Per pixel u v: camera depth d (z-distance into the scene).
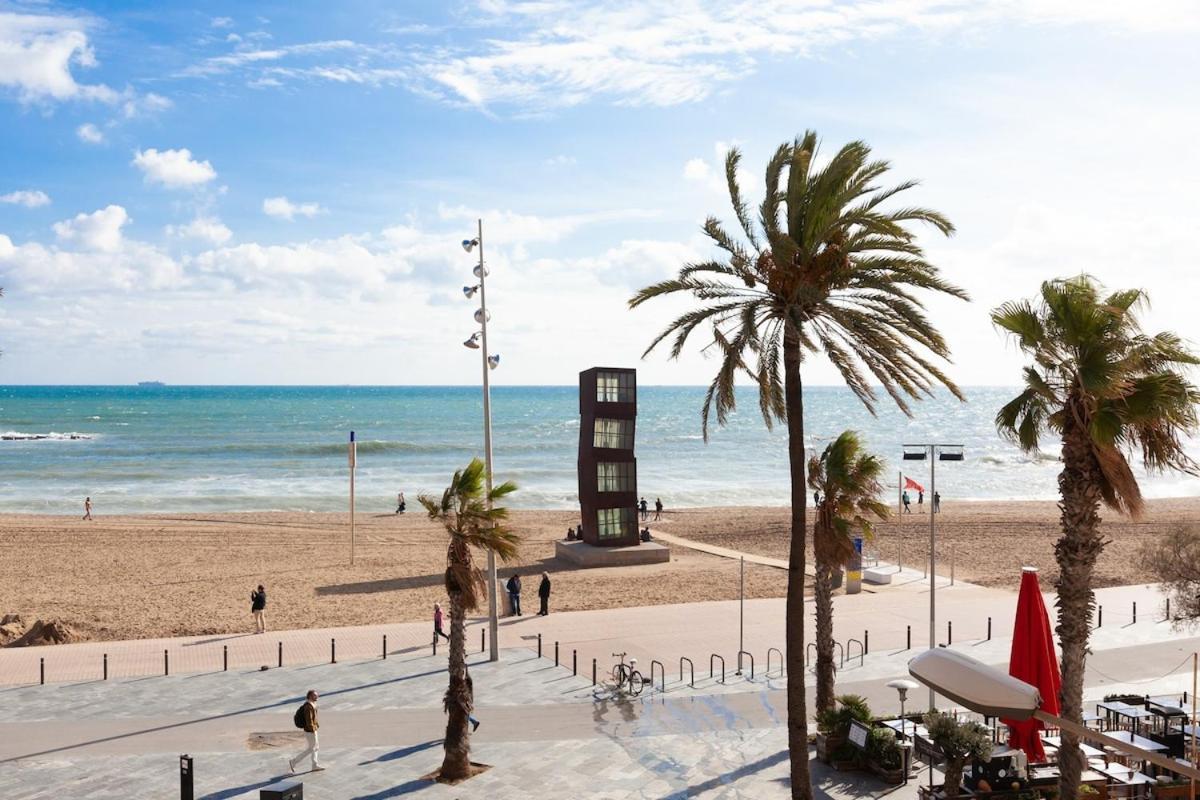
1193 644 31.92
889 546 56.50
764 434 176.75
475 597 20.66
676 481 102.00
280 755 21.45
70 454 120.94
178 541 56.94
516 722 23.78
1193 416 15.36
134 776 20.12
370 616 37.06
